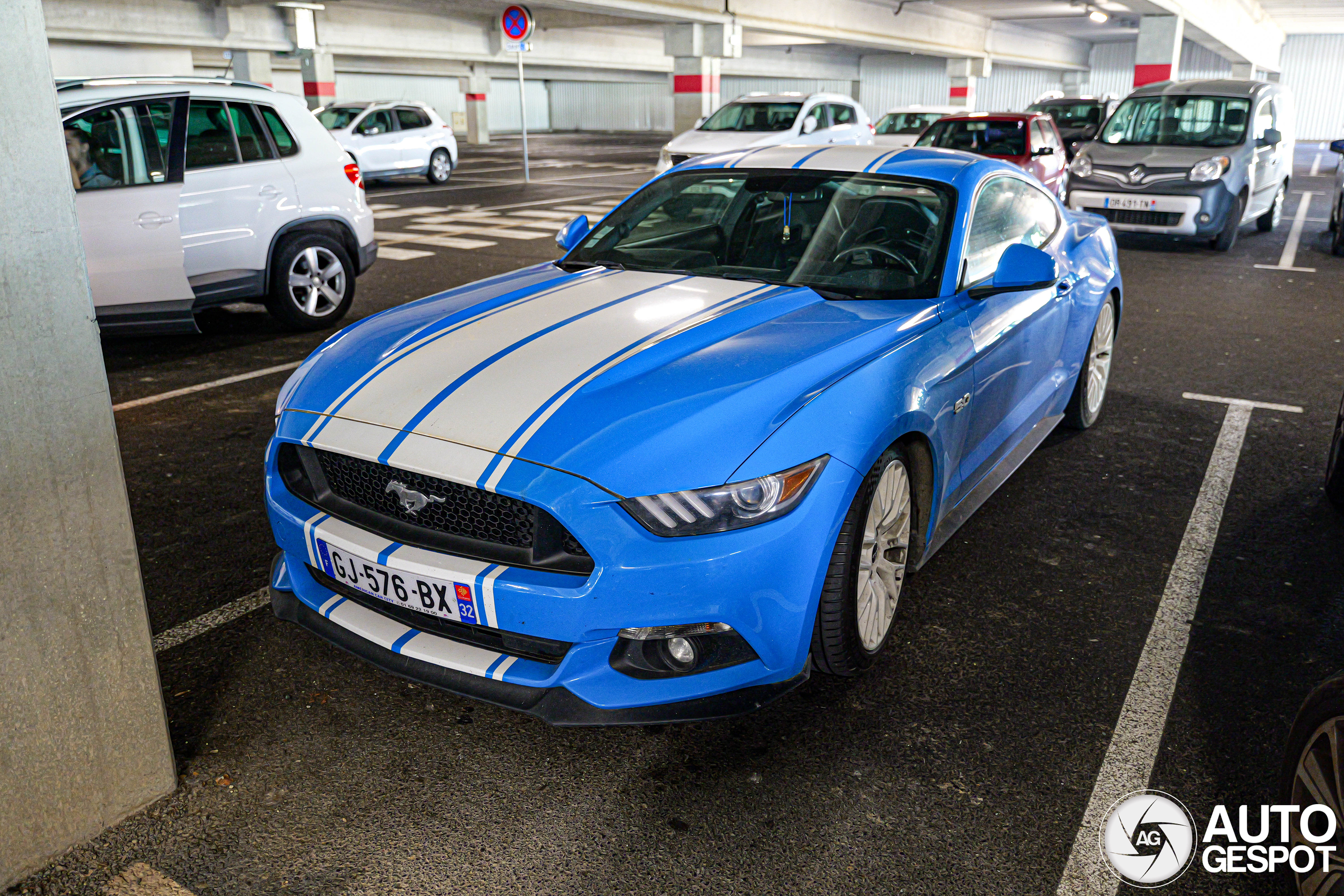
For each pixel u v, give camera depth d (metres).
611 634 2.13
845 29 28.75
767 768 2.32
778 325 2.72
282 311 6.69
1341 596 3.16
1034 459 4.42
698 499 2.09
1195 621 3.01
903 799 2.21
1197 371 5.97
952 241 3.18
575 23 33.44
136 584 2.06
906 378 2.59
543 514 2.11
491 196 17.09
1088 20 37.84
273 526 2.57
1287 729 2.47
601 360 2.45
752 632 2.18
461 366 2.49
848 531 2.35
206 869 2.00
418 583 2.22
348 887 1.96
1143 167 10.59
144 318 5.88
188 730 2.46
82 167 5.56
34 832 1.97
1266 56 39.78
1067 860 2.03
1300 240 11.76
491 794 2.23
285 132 6.56
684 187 3.74
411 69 38.84
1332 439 4.03
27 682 1.90
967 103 38.03
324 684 2.68
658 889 1.95
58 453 1.87
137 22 23.84
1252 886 1.95
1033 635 2.92
